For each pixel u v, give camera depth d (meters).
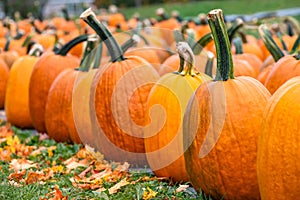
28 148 3.19
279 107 2.21
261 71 3.40
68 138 3.29
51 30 5.52
